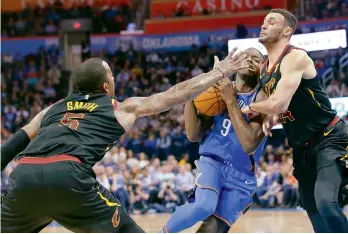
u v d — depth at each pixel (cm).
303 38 760
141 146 1236
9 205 254
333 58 1278
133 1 1678
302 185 383
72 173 248
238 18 1495
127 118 270
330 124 368
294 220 815
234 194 361
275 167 1091
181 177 1073
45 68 1612
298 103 359
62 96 1568
